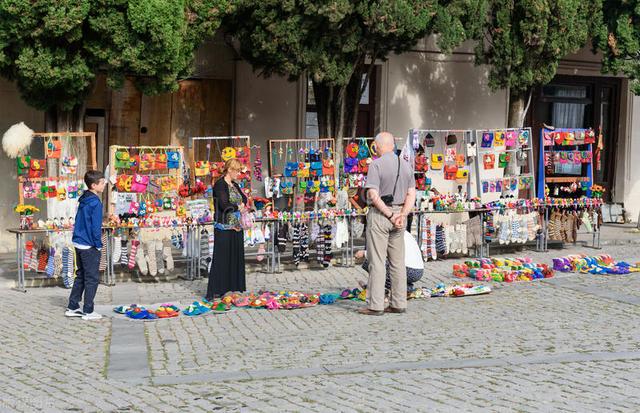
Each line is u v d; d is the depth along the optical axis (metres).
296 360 8.70
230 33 14.64
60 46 12.27
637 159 21.91
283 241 14.34
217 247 11.72
